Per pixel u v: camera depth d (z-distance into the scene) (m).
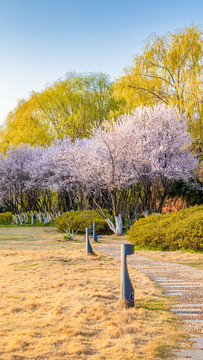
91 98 33.84
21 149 32.94
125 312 5.09
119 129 21.06
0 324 4.62
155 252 12.23
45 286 6.90
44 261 10.55
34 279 7.67
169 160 20.69
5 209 39.03
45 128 34.59
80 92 34.16
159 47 22.91
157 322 4.71
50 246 16.28
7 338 4.07
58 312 5.09
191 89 21.42
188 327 4.54
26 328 4.45
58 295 6.17
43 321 4.73
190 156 20.77
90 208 26.78
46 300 5.82
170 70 22.59
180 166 20.34
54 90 34.75
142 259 10.73
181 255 11.16
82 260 10.71
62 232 24.02
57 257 11.52
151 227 13.69
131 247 5.50
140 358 3.55
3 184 32.91
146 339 4.11
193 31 22.11
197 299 5.86
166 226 13.28
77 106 34.06
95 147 22.14
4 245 16.92
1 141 39.12
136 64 23.73
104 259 10.98
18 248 15.61
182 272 8.31
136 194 25.92
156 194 24.02
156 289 6.55
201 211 14.08
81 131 32.47
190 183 22.12
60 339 4.03
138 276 7.76
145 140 21.09
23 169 32.16
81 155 21.67
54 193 32.81
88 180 22.58
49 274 8.27
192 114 21.88
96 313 5.04
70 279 7.52
